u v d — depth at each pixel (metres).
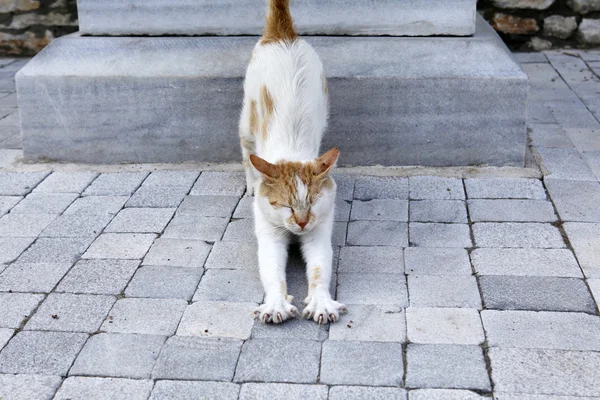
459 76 2.23
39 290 1.90
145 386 1.69
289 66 2.06
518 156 2.28
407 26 2.29
